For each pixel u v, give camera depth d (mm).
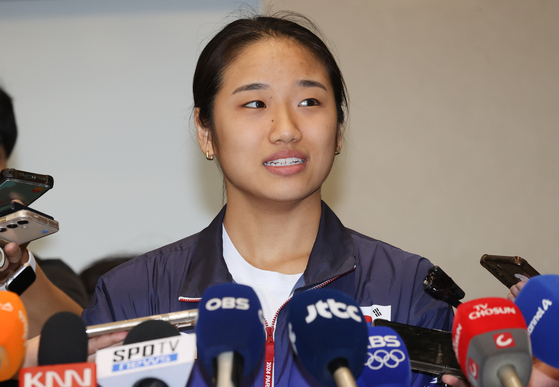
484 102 3055
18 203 1438
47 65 2826
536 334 966
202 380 1237
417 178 3016
